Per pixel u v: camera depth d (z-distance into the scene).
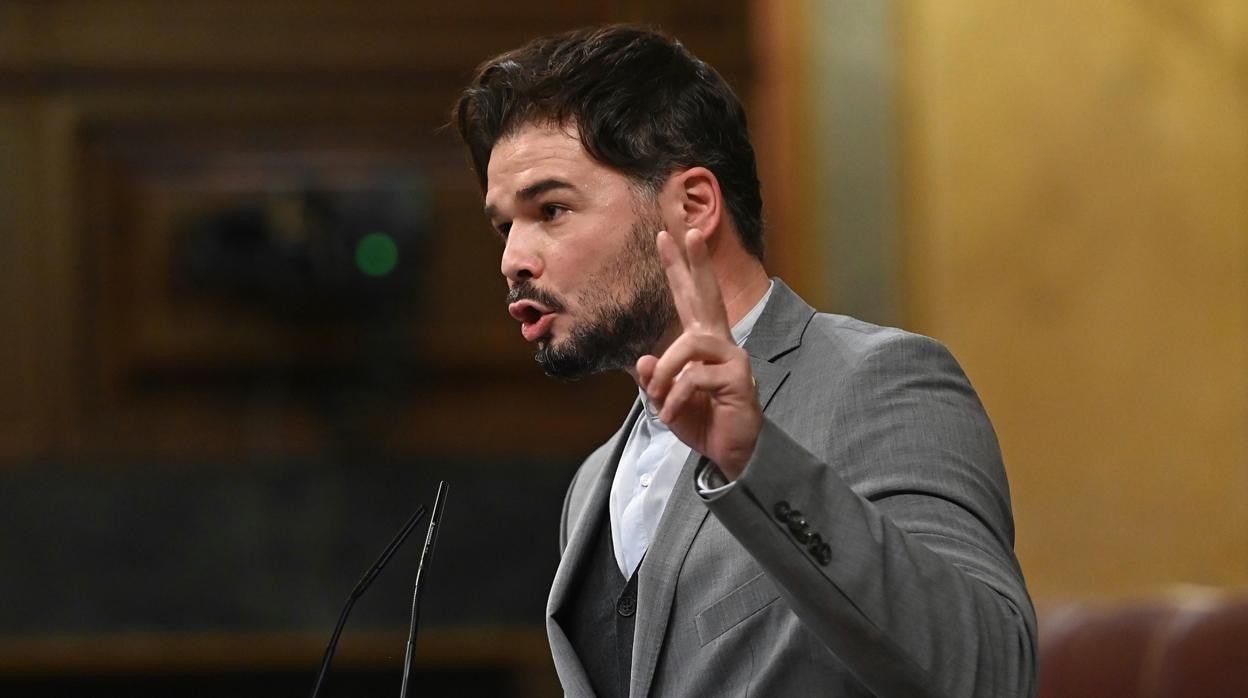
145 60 18.62
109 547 17.92
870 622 5.04
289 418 18.69
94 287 18.61
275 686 18.64
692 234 5.13
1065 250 16.61
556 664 6.71
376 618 18.09
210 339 18.66
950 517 5.61
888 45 17.27
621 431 7.18
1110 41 16.66
